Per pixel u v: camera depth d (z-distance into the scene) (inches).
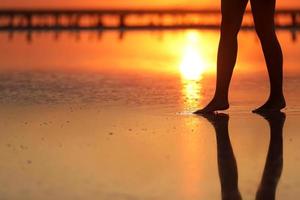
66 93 553.0
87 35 1664.6
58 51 1117.7
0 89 585.3
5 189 251.6
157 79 671.1
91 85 613.9
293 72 709.3
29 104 488.1
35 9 2645.2
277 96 440.1
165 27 2070.6
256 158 302.2
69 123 403.5
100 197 238.8
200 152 316.5
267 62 439.8
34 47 1218.6
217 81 438.0
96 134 366.0
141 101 499.2
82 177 269.1
